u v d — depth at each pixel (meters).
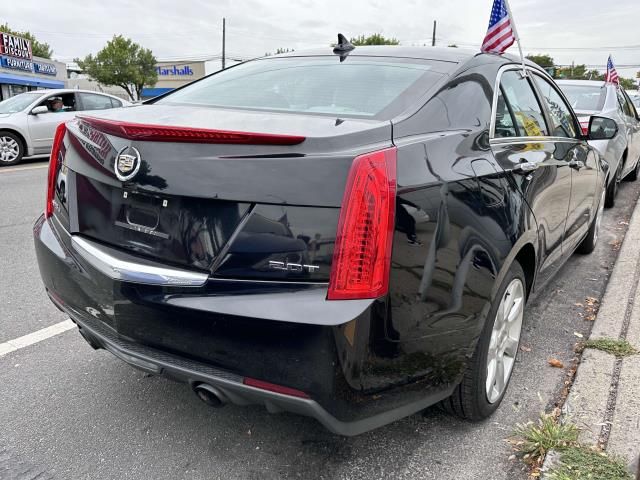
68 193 2.45
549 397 2.85
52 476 2.29
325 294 1.79
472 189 2.21
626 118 7.59
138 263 2.11
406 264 1.89
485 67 2.83
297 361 1.81
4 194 7.82
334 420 1.87
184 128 1.92
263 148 1.87
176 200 2.00
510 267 2.56
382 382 1.92
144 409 2.76
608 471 2.19
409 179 1.93
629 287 4.11
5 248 5.29
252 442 2.52
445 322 2.08
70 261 2.35
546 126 3.43
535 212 2.76
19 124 11.09
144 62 61.06
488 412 2.64
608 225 6.37
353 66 2.78
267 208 1.84
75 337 3.51
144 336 2.10
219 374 1.98
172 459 2.40
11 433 2.56
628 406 2.60
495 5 3.54
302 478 2.29
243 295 1.87
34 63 36.94
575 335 3.56
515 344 2.83
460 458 2.40
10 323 3.67
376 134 2.04
